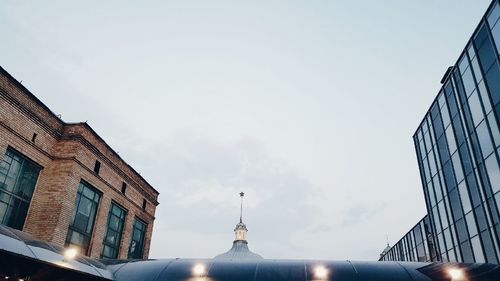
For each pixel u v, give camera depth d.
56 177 15.73
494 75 16.34
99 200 18.64
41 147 15.54
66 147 16.45
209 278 12.83
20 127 14.37
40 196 15.34
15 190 14.23
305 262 13.85
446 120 22.08
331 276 12.71
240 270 13.22
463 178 19.75
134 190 22.53
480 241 17.81
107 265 14.75
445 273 12.74
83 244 17.02
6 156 13.83
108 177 19.38
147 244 23.92
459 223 20.42
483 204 17.47
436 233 23.98
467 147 19.25
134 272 13.69
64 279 12.60
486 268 12.80
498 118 15.97
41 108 15.55
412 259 35.41
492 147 16.52
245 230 70.06
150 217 24.62
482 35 17.47
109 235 19.50
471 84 18.66
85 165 17.03
